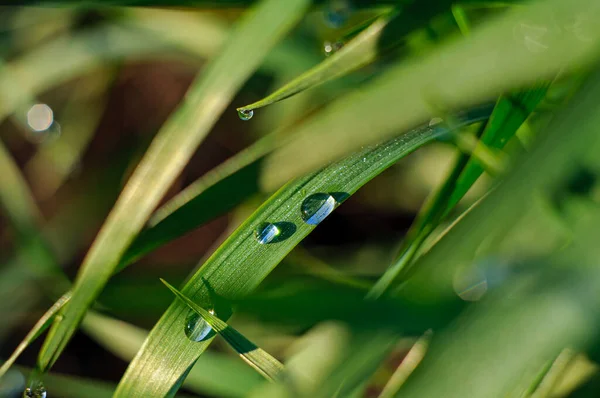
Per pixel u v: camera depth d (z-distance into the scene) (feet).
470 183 0.46
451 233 0.41
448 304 0.40
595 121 0.40
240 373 0.51
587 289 0.39
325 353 0.51
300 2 0.47
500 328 0.39
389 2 0.49
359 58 0.46
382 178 0.62
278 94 0.46
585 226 0.40
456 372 0.39
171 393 0.44
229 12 0.60
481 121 0.46
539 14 0.41
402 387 0.40
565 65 0.41
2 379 0.55
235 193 0.47
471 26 0.49
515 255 0.42
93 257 0.46
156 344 0.44
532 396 0.43
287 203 0.45
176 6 0.49
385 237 0.61
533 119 0.48
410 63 0.43
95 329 0.52
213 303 0.45
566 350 0.44
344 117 0.44
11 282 0.59
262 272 0.45
